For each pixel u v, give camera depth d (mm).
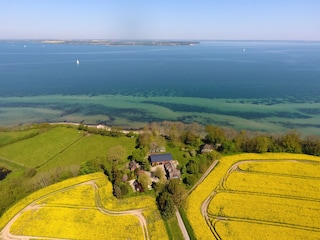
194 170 102375
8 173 112875
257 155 114625
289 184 94562
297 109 192750
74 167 107812
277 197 88500
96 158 112250
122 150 115125
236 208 84375
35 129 153250
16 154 127375
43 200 91938
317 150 112438
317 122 170875
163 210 84000
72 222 81938
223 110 193250
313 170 102562
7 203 89812
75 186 99250
